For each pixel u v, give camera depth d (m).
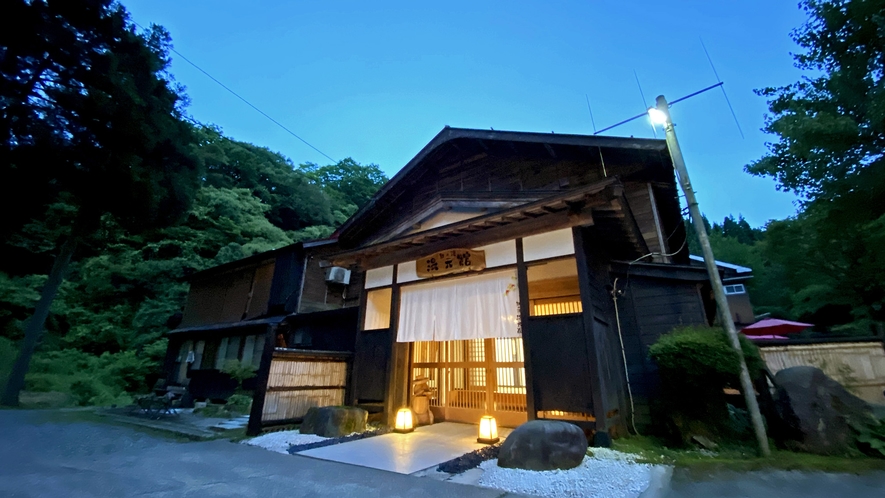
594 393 5.64
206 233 25.42
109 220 16.64
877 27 10.52
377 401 8.02
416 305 8.30
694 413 6.00
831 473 4.41
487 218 7.04
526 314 6.61
